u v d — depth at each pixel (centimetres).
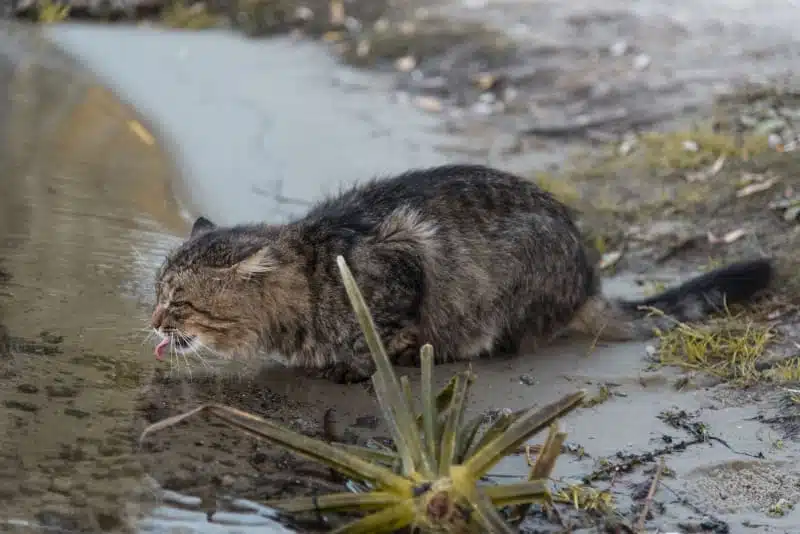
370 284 983
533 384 972
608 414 904
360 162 1519
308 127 1647
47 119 1628
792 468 816
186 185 1440
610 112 1652
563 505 764
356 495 710
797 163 1388
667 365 998
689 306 1095
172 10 2256
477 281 1029
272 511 741
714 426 880
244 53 2006
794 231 1253
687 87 1689
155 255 1188
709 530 738
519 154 1549
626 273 1239
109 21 2216
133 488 762
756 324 1065
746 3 2094
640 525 734
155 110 1703
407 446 722
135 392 904
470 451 749
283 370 1005
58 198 1337
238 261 955
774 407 909
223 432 849
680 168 1445
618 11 2052
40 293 1065
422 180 1066
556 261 1064
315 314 985
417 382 981
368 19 2138
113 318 1027
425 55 1928
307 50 2023
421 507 692
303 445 713
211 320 967
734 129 1522
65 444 809
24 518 716
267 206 1377
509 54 1884
